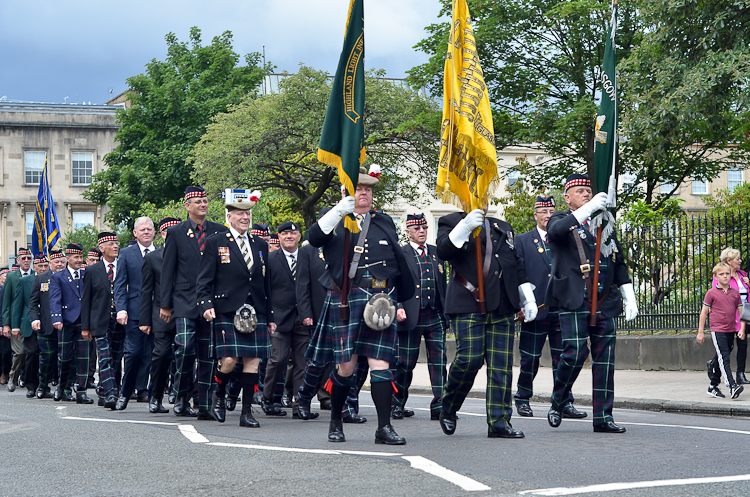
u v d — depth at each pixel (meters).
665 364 15.55
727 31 19.09
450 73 7.44
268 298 9.16
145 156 44.16
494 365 7.26
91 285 11.93
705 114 19.08
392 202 38.53
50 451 7.07
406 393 9.84
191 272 9.70
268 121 32.53
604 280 7.67
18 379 16.80
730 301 11.00
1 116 55.06
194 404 10.47
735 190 24.03
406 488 4.96
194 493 5.01
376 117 32.59
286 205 40.22
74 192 55.88
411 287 7.05
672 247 15.79
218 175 33.34
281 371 10.64
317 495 4.82
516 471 5.50
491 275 7.16
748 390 11.90
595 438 7.15
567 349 7.69
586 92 29.39
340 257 6.98
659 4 19.50
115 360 12.58
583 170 32.94
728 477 5.24
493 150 7.39
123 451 6.91
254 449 6.75
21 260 16.53
